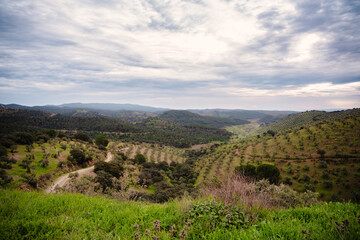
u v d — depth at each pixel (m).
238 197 4.00
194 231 2.92
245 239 2.54
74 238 2.74
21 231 2.87
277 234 2.62
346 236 2.40
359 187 37.31
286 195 5.50
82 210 4.03
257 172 34.56
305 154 59.09
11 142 36.41
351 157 49.69
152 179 45.16
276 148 71.56
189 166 71.44
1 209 3.41
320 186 41.16
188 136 189.88
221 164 66.06
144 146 119.38
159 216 3.76
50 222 3.19
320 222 3.18
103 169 37.38
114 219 3.57
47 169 29.52
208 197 4.19
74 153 41.31
